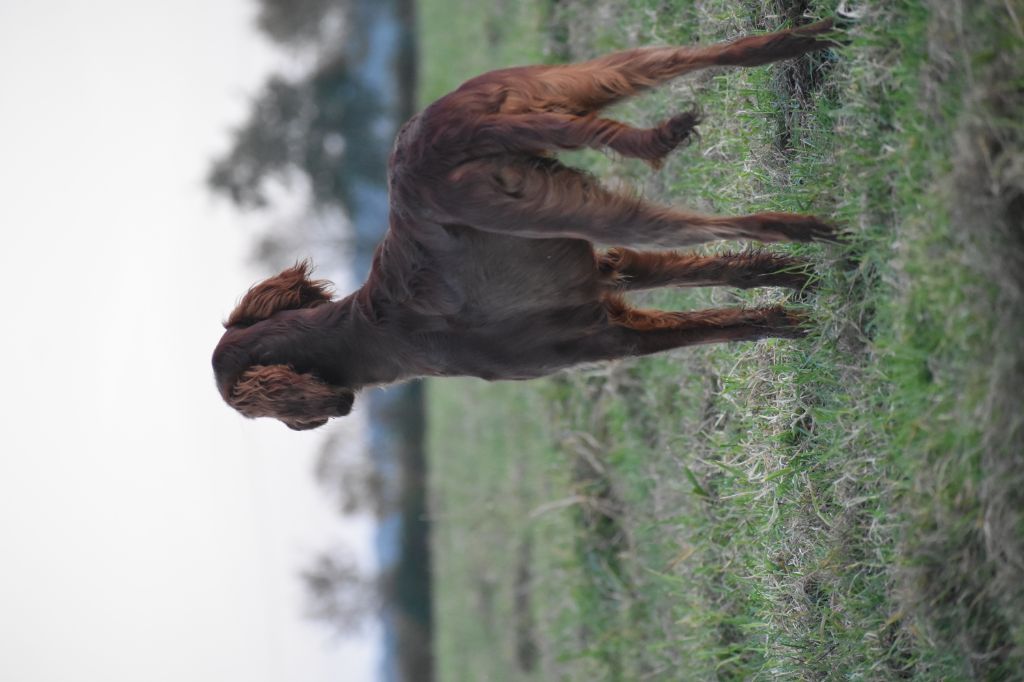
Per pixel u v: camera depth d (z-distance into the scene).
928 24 6.61
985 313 6.20
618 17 14.38
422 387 38.16
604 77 7.30
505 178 7.44
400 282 8.62
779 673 9.13
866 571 8.12
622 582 14.30
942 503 6.68
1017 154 5.94
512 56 20.08
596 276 8.58
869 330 8.00
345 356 9.23
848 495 8.31
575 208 7.38
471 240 8.02
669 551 12.46
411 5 40.72
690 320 9.13
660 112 12.27
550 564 17.53
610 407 14.84
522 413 20.09
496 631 21.58
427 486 34.44
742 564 10.32
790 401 9.11
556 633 17.16
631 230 7.38
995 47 6.10
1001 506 6.16
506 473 21.28
